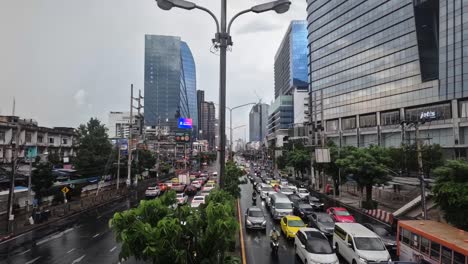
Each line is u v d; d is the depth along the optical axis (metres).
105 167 53.59
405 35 69.62
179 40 159.75
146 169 82.06
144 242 5.80
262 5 9.64
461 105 56.78
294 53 152.38
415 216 29.19
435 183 21.16
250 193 50.34
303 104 119.50
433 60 65.19
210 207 6.57
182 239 6.46
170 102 154.62
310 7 105.31
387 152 37.53
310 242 16.86
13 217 29.08
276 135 151.25
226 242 6.50
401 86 70.25
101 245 21.23
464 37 55.84
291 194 40.72
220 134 10.20
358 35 83.38
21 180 40.25
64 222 29.67
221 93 10.07
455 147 56.59
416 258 15.51
